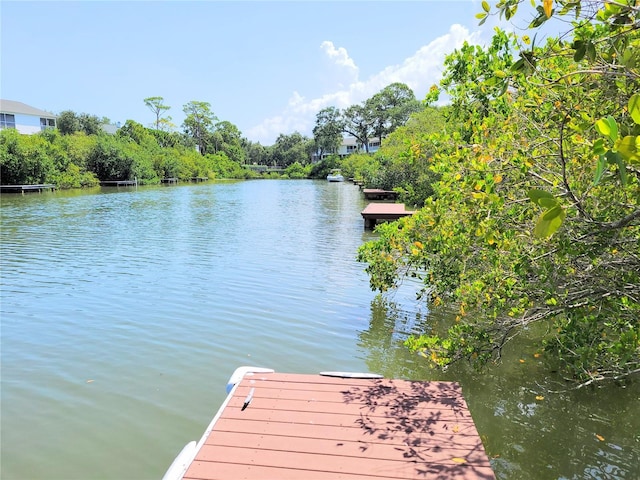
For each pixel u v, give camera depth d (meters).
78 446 3.91
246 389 3.86
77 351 5.68
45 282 8.66
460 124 5.48
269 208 23.12
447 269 6.03
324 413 3.46
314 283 8.74
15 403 4.54
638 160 1.71
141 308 7.23
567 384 5.01
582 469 3.70
